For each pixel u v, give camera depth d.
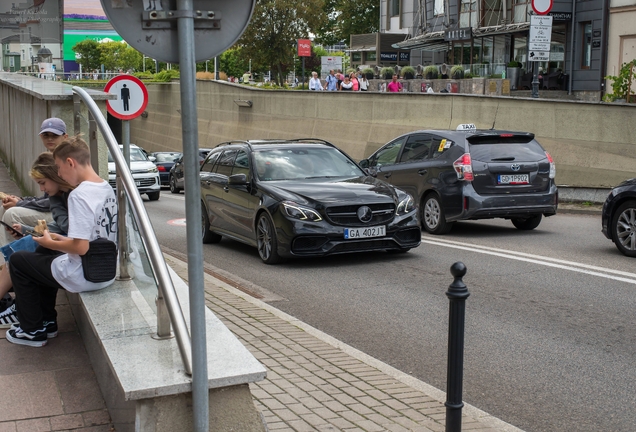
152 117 48.41
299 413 4.48
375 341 6.46
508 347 6.22
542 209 12.42
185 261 10.52
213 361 3.48
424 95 22.56
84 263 4.64
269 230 10.20
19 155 11.34
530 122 18.38
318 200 9.87
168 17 2.99
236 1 3.12
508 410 4.85
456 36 36.16
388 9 51.19
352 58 54.22
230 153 12.09
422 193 13.05
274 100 32.84
